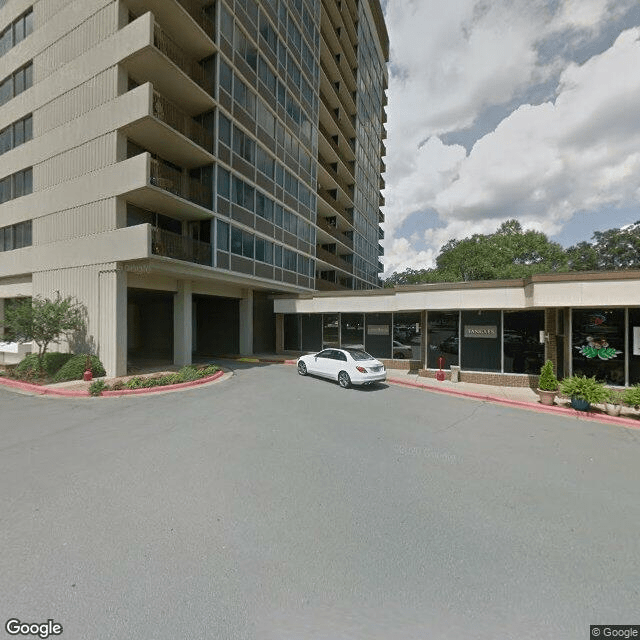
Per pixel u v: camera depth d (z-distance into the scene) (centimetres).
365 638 247
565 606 278
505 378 1299
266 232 1938
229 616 263
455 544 355
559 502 446
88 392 1055
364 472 527
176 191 1438
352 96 3609
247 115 1755
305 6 2395
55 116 1456
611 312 1096
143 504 424
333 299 1884
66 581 296
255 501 435
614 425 819
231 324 2139
